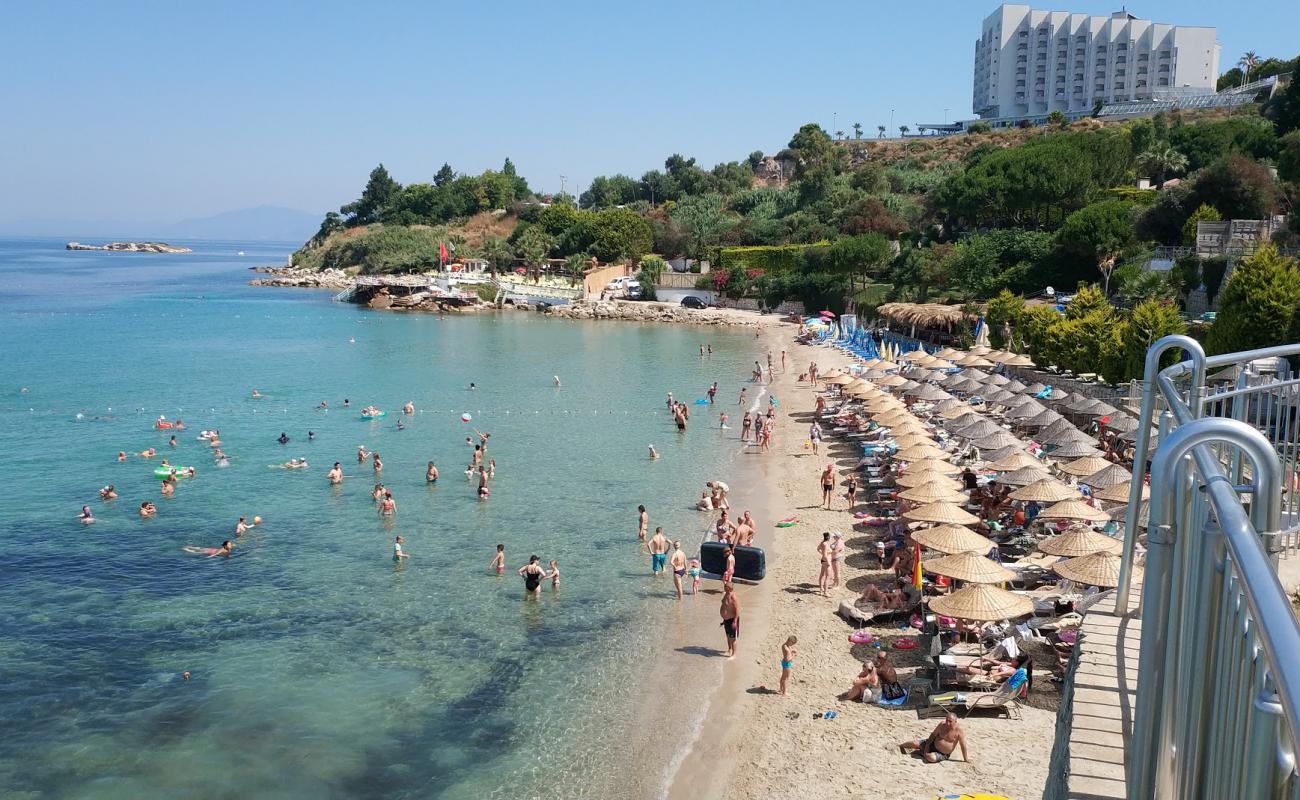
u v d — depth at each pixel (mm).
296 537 33438
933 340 83750
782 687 22016
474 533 34156
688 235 156625
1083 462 33031
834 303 117562
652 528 35031
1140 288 66000
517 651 24469
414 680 22812
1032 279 92250
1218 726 3781
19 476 41656
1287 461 9898
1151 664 5129
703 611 27078
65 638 24781
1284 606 2828
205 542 32781
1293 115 104688
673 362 84125
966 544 25625
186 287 184875
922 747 18938
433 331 110438
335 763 19188
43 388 65812
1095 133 120812
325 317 126062
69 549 31906
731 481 42312
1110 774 7375
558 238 167875
